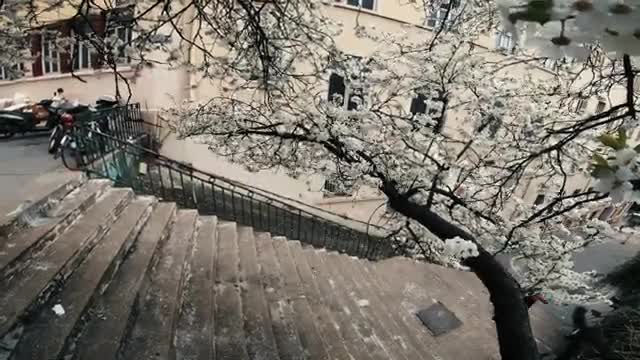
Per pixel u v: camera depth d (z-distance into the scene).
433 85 5.63
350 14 8.26
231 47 4.30
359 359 3.94
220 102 6.23
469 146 5.66
